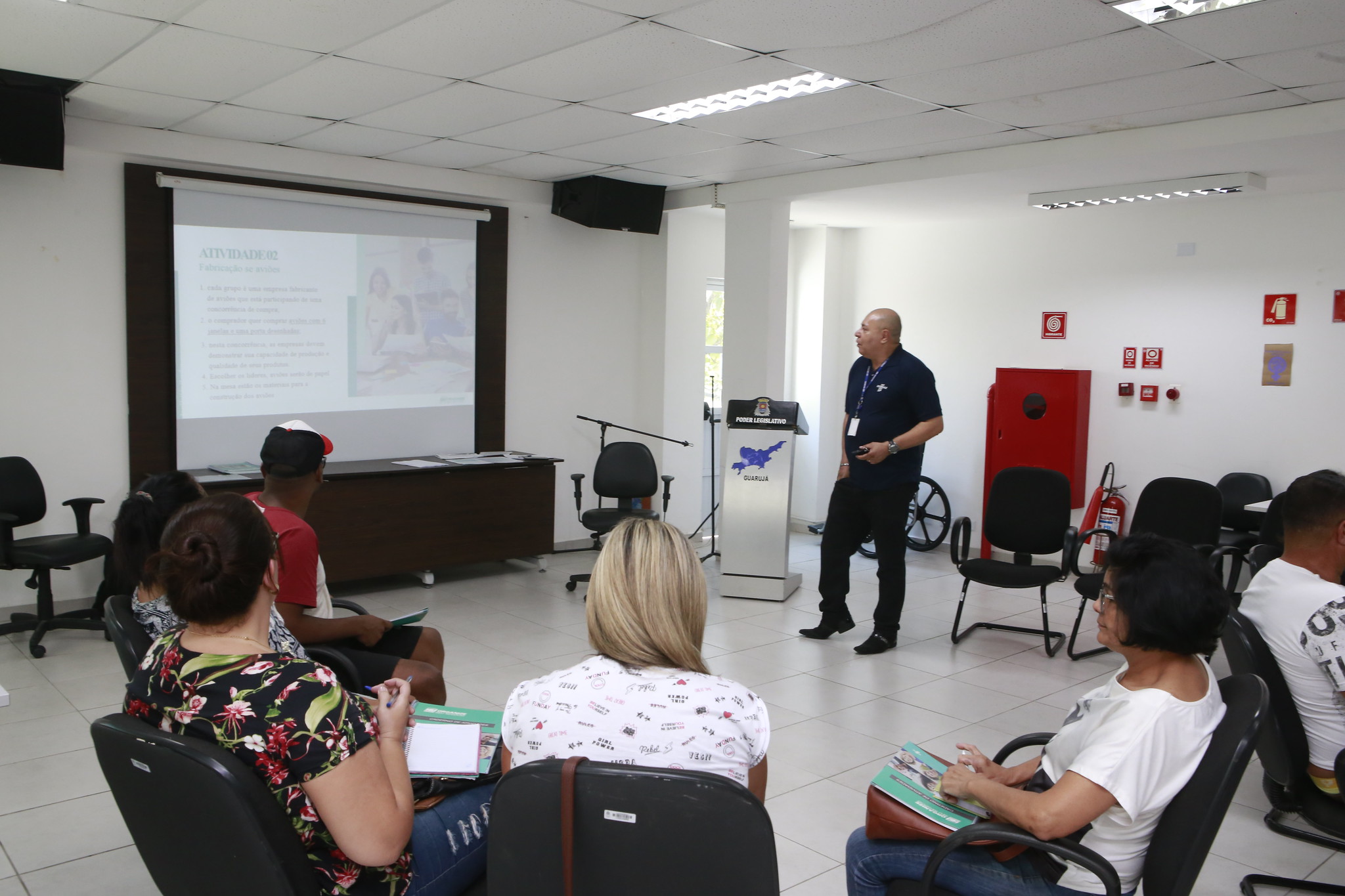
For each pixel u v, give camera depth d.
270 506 2.57
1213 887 2.57
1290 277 5.64
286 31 3.36
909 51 3.44
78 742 3.39
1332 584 2.26
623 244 7.05
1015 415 6.67
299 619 2.54
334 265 5.75
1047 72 3.64
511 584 5.98
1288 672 2.29
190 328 5.26
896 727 3.70
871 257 7.74
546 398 6.80
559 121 4.66
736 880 1.31
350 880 1.53
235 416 5.45
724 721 1.45
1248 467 5.86
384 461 5.94
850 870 1.90
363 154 5.58
